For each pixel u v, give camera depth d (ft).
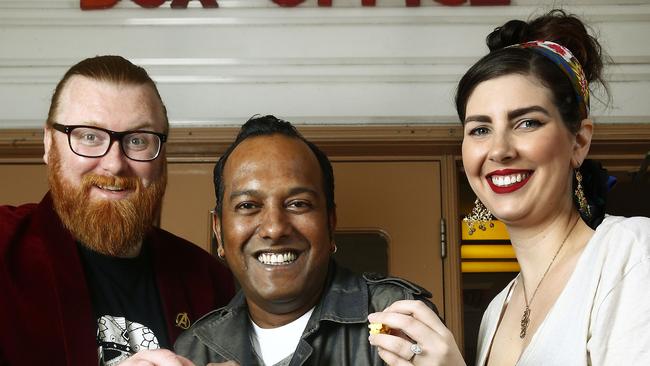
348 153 8.22
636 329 3.86
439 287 8.06
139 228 5.56
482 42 8.20
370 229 8.18
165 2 8.30
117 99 5.49
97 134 5.45
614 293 4.01
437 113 8.09
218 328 4.77
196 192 8.24
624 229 4.20
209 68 8.21
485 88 4.55
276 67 8.20
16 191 8.23
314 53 8.21
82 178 5.45
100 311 5.62
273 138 4.64
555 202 4.54
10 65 8.23
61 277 5.52
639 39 8.17
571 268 4.49
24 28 8.30
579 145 4.65
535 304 4.63
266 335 4.67
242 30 8.27
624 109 8.05
